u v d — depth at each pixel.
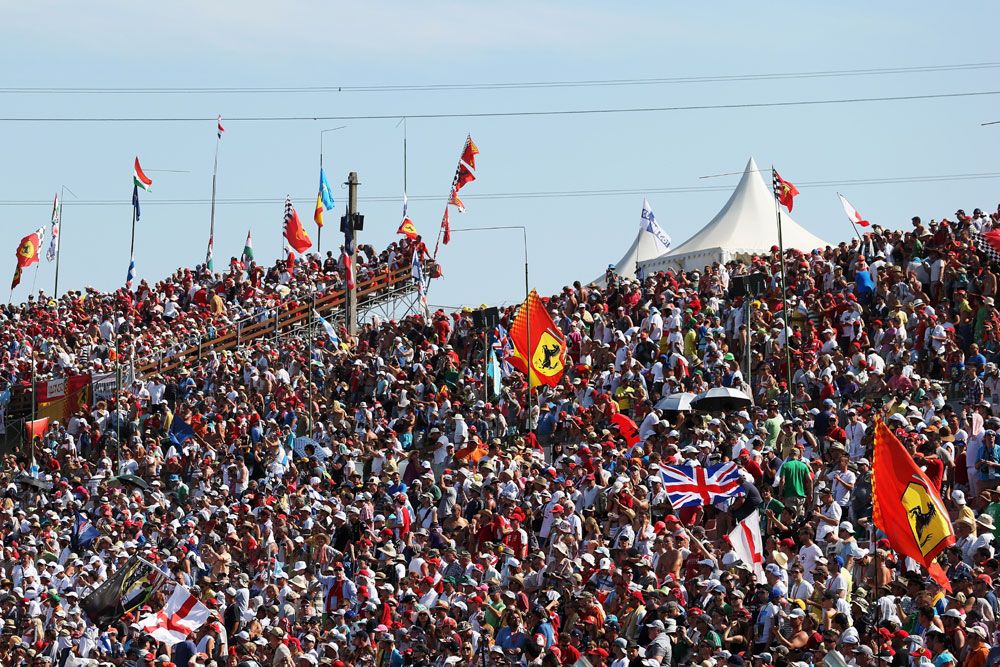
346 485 153.25
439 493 142.88
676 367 162.00
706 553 111.88
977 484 119.94
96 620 135.88
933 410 135.25
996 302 160.62
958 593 96.06
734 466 121.31
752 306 166.00
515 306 197.12
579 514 131.12
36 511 171.50
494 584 120.62
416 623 114.88
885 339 157.25
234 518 149.75
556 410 161.38
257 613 124.50
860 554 110.19
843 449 125.88
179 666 121.88
